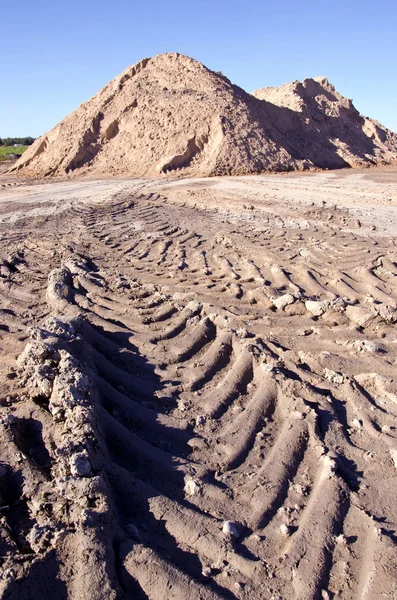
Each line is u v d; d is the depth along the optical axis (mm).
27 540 2842
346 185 19438
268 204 15125
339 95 41375
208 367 5066
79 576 2619
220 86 29750
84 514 2887
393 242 9883
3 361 5203
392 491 3484
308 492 3475
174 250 9859
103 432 3818
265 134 28062
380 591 2715
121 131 28734
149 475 3641
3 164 36750
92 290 7191
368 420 4258
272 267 8023
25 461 3361
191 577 2744
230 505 3344
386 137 41250
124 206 15375
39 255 9758
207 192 18031
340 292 7180
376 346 5379
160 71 31500
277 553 2990
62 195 18891
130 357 5297
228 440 4004
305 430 4023
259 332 5738
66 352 4383
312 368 5027
